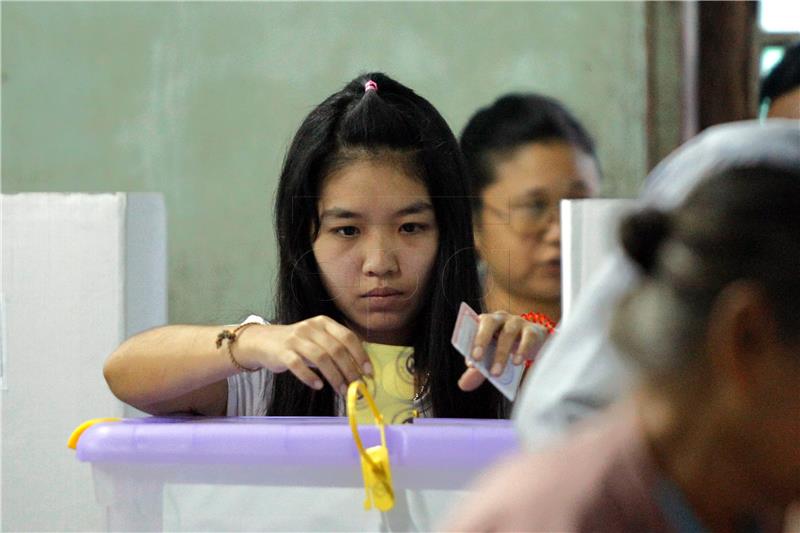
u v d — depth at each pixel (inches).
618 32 345.1
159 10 363.3
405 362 125.3
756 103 339.0
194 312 354.3
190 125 360.5
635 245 62.5
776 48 339.3
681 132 343.6
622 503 61.2
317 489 98.1
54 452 134.6
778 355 57.9
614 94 345.7
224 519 99.5
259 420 106.7
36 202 135.1
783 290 57.2
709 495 61.4
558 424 77.6
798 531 65.7
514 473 65.7
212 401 129.0
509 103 245.9
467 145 240.1
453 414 125.0
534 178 235.1
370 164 126.0
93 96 366.0
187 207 359.3
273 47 358.6
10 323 135.6
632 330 62.2
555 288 142.5
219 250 356.2
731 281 58.1
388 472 94.8
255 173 358.3
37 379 135.2
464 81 351.6
